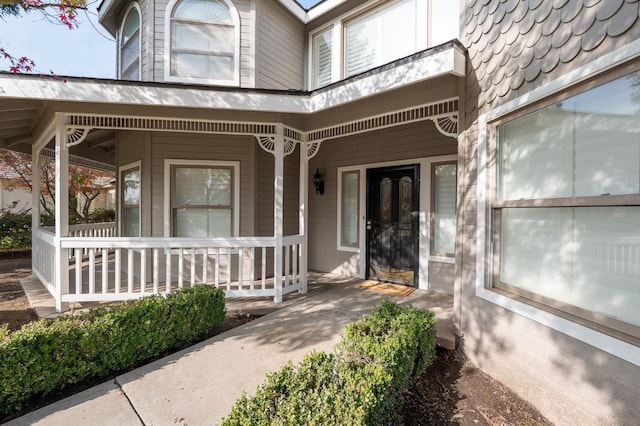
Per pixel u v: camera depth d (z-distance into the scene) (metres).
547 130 2.22
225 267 5.50
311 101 4.02
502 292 2.58
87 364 2.43
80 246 3.93
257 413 1.56
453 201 4.76
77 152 6.62
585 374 1.87
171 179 5.28
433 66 3.05
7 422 1.99
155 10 5.15
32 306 4.14
